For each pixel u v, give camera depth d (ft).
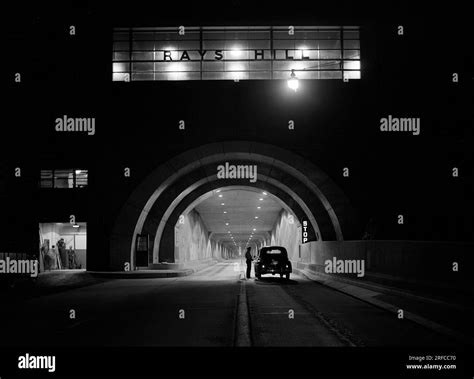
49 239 120.88
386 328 38.70
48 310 51.37
